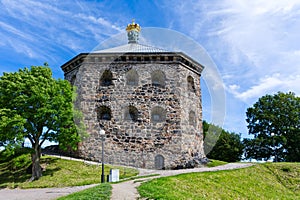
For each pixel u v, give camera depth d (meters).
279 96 33.88
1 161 19.16
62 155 19.34
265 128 33.47
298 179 16.34
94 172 15.03
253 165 17.78
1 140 15.30
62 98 16.23
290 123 32.38
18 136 14.98
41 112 15.55
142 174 10.59
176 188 9.06
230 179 12.99
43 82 16.53
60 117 16.17
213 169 14.53
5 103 16.05
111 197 7.42
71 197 8.11
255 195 12.00
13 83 15.91
